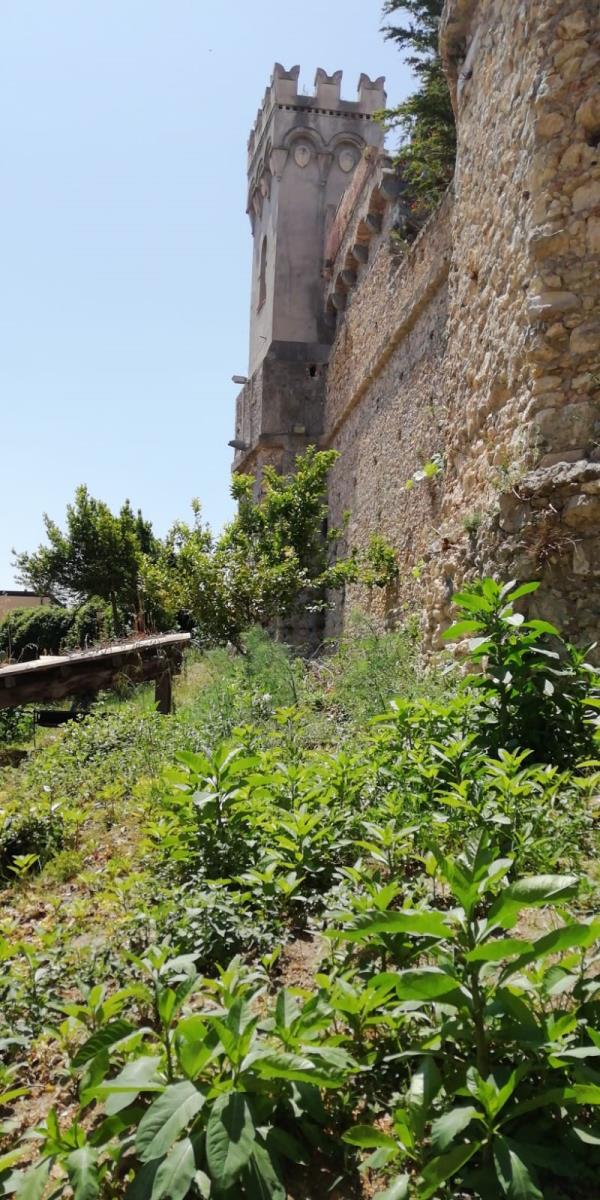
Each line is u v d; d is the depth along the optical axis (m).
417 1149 1.92
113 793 5.81
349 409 18.27
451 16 8.34
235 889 3.53
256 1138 1.96
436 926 2.02
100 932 3.43
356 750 5.53
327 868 3.69
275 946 3.05
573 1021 2.02
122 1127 2.03
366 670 8.00
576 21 6.11
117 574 24.00
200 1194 1.92
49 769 6.39
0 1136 2.23
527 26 6.53
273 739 6.25
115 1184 2.04
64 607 22.86
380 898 2.55
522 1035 1.95
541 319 6.14
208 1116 1.95
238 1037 2.00
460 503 7.91
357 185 17.53
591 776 4.02
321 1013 2.22
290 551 13.91
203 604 12.88
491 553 6.39
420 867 3.61
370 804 4.14
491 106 7.46
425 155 14.52
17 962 3.14
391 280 14.57
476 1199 1.84
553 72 6.19
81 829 5.20
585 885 2.90
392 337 13.91
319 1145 2.09
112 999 2.45
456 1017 2.06
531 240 6.27
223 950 3.04
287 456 21.64
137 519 26.11
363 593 15.41
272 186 23.38
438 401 11.57
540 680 4.77
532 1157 1.82
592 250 6.06
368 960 2.80
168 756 6.47
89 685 9.05
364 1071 2.29
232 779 3.96
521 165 6.59
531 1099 1.91
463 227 8.26
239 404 25.28
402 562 12.96
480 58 7.84
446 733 4.57
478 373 7.56
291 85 23.17
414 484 12.45
